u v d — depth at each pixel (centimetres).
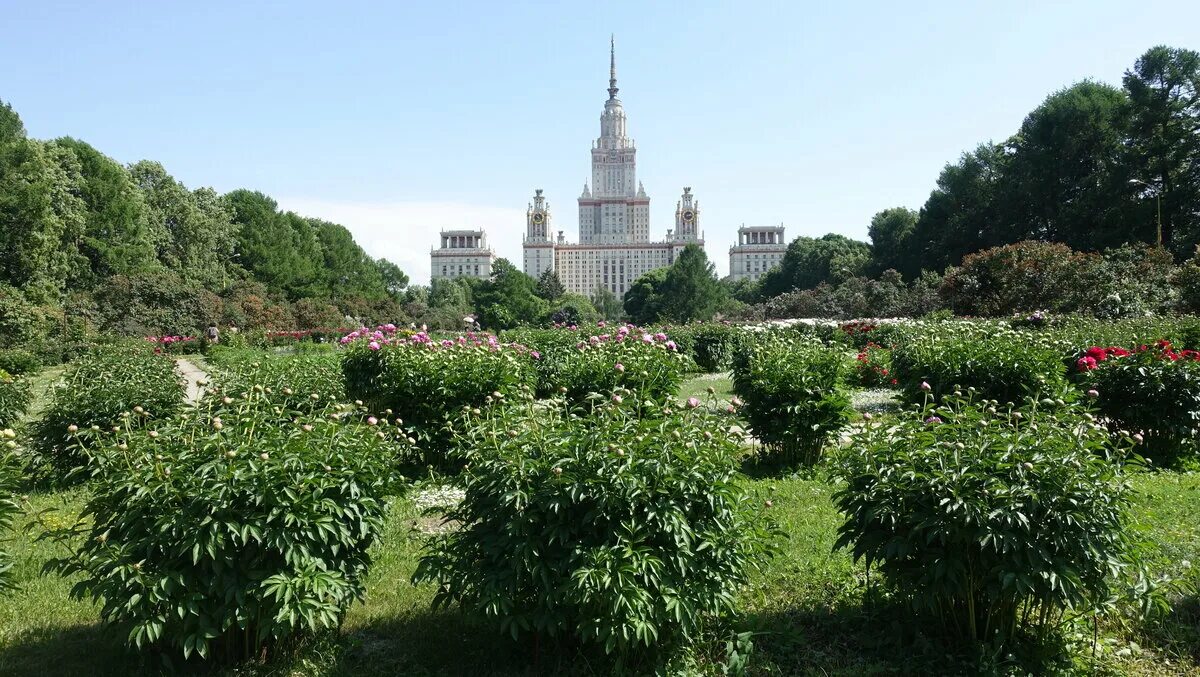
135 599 328
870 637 406
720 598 371
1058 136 3700
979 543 343
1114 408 810
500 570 354
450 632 423
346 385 883
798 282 7250
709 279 5800
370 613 452
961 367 865
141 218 4056
